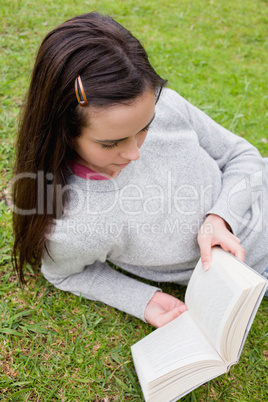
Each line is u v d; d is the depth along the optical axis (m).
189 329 1.28
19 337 1.59
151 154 1.29
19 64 2.80
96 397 1.46
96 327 1.65
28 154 1.11
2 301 1.68
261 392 1.50
